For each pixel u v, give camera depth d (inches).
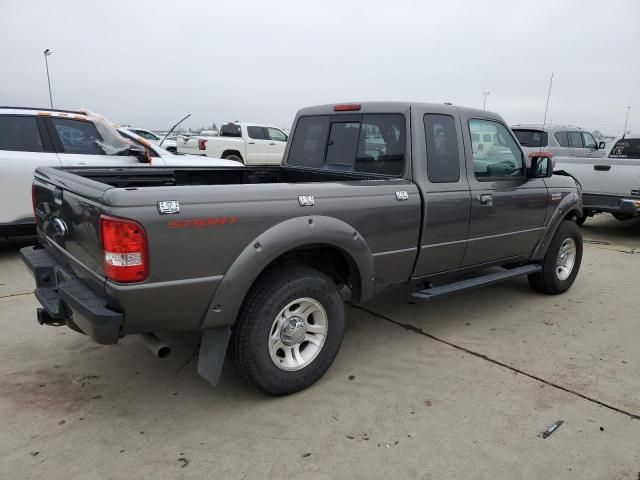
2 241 290.8
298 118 193.6
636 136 367.2
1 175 237.6
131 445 109.6
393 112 154.7
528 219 186.7
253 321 118.6
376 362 150.5
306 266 129.1
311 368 131.1
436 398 130.6
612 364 151.6
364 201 133.7
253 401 127.9
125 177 159.8
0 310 183.6
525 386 137.5
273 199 116.6
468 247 165.9
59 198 125.4
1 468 101.4
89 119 267.0
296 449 109.3
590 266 267.1
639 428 119.1
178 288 105.0
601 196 334.0
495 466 105.0
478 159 168.1
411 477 101.3
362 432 115.6
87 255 111.0
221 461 105.0
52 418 118.8
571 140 519.8
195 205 105.0
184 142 732.7
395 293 212.7
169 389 132.9
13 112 245.3
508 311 195.2
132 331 105.8
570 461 107.0
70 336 163.0
